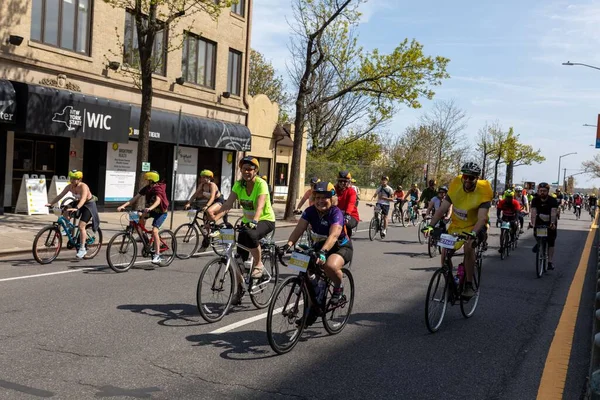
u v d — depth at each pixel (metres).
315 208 6.08
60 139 17.91
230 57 24.70
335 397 4.51
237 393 4.48
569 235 22.73
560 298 9.06
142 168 15.16
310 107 22.27
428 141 52.16
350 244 6.30
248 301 7.74
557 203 11.32
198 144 21.80
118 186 19.36
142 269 9.99
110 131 17.56
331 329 6.36
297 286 5.71
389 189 17.53
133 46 19.36
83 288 8.09
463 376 5.17
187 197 22.94
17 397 4.16
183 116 21.41
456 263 12.69
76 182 10.45
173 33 19.88
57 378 4.59
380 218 17.34
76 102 16.39
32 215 16.14
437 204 16.12
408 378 5.05
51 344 5.45
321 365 5.27
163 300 7.54
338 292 6.22
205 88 22.94
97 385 4.48
